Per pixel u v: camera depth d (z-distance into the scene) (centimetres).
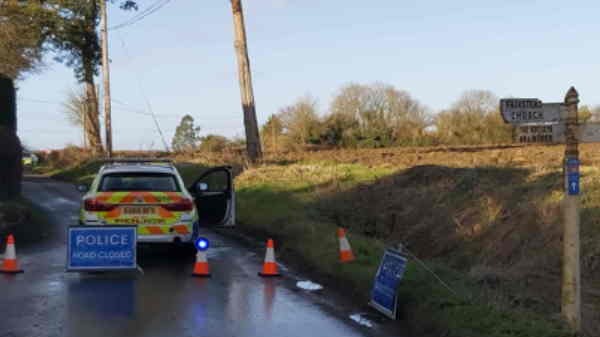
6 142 1958
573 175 688
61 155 4934
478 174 1742
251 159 2695
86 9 3956
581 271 995
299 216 1593
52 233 1556
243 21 2623
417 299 823
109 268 1057
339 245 1136
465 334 690
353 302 909
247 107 2677
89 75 4444
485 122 6128
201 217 1398
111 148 3731
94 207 1155
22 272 1066
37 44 3509
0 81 2016
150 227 1166
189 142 7950
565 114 691
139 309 837
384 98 6469
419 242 1492
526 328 680
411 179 1973
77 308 836
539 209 1247
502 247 1238
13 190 2052
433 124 6506
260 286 998
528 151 2786
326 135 6338
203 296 919
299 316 823
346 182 2131
